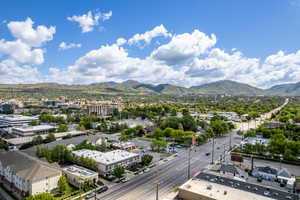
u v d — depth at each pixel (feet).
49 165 277.64
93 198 227.40
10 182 263.29
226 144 489.67
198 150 434.30
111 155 337.93
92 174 266.57
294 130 605.73
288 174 282.36
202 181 236.43
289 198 199.21
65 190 248.52
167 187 255.09
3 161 285.64
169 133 545.03
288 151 367.45
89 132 608.19
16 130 549.13
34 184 228.84
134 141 519.60
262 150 396.37
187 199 214.90
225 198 197.67
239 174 288.30
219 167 328.90
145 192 241.55
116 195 234.17
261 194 206.49
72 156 335.67
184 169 319.47
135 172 305.12
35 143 446.19
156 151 423.64
